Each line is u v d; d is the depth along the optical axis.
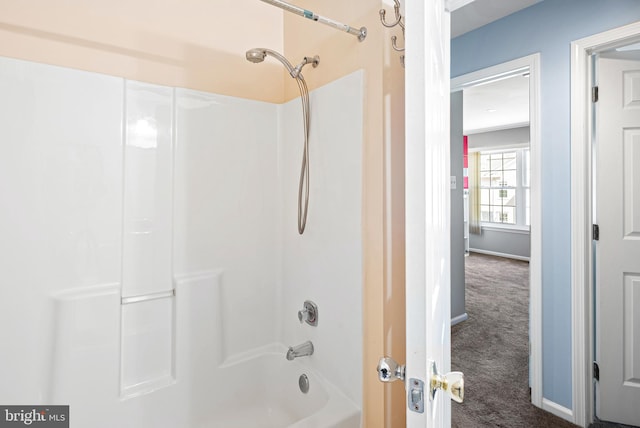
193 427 1.51
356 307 1.32
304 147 1.59
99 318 1.31
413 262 0.53
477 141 6.50
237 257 1.69
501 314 3.36
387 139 1.22
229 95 1.68
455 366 2.35
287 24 1.81
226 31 1.67
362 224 1.29
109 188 1.35
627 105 1.72
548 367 1.85
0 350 1.16
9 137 1.17
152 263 1.45
